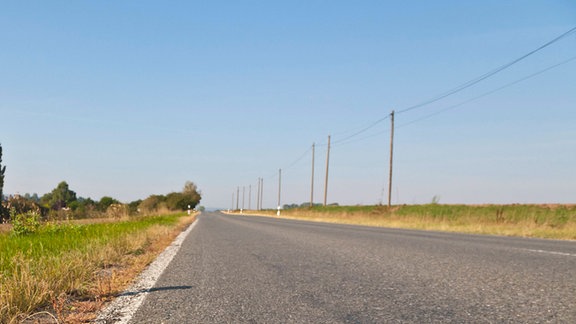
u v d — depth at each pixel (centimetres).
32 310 378
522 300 411
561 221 2038
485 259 711
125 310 383
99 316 362
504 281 509
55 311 381
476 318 349
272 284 506
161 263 700
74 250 717
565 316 352
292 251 864
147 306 398
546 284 489
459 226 1941
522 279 521
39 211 1218
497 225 1972
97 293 451
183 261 724
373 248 910
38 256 637
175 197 9719
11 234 1103
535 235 1459
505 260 697
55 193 8388
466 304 397
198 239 1214
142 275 578
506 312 367
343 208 5203
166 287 493
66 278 475
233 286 495
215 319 351
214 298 432
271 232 1535
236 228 1859
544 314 359
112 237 956
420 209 3700
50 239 912
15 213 1166
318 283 509
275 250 887
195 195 12938
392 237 1255
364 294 445
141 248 938
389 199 3928
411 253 809
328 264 668
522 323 333
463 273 569
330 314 365
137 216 2345
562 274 556
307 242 1077
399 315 360
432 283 501
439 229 1862
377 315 361
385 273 576
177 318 355
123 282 526
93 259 648
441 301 410
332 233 1463
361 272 587
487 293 444
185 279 546
